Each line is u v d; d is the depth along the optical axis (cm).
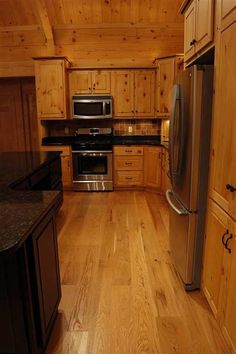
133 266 265
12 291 136
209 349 172
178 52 518
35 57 480
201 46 205
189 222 213
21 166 270
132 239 322
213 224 188
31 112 562
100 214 404
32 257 146
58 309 206
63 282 240
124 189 527
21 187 228
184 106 212
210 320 195
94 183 518
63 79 485
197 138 197
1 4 471
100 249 299
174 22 501
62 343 177
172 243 267
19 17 491
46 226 169
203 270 214
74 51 524
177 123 227
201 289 222
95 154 505
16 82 551
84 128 544
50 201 166
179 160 225
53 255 184
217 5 176
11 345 144
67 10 482
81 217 393
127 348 173
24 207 155
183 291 227
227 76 161
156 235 332
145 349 172
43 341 163
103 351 171
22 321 140
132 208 428
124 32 511
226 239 163
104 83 503
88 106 503
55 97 492
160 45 516
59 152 372
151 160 499
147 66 490
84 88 506
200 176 204
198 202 209
